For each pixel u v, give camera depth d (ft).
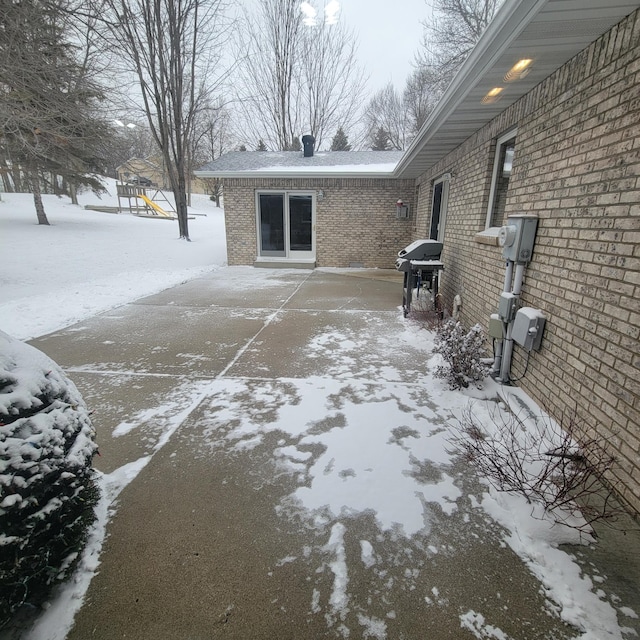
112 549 5.68
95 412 9.71
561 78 8.74
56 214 62.49
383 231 34.30
